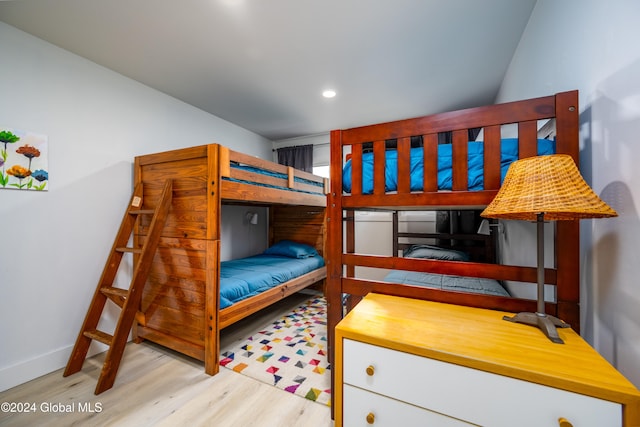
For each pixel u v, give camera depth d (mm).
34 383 1706
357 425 986
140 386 1667
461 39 1873
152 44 1909
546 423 723
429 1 1529
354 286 1437
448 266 1229
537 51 1587
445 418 843
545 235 1476
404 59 2113
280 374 1800
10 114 1705
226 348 2178
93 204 2105
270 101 2885
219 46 1940
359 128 1396
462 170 1188
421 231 3613
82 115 2051
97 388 1592
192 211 1931
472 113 1167
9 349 1690
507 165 1174
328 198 1534
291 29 1761
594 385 675
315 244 3811
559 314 1059
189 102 2902
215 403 1515
